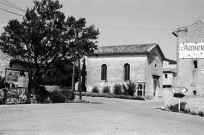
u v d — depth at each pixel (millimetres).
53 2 23406
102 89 43375
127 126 12234
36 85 24062
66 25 24578
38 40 22703
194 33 26578
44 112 15133
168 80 56875
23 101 21781
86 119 13461
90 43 26250
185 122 16078
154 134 10828
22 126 10477
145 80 40719
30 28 22391
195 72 26094
